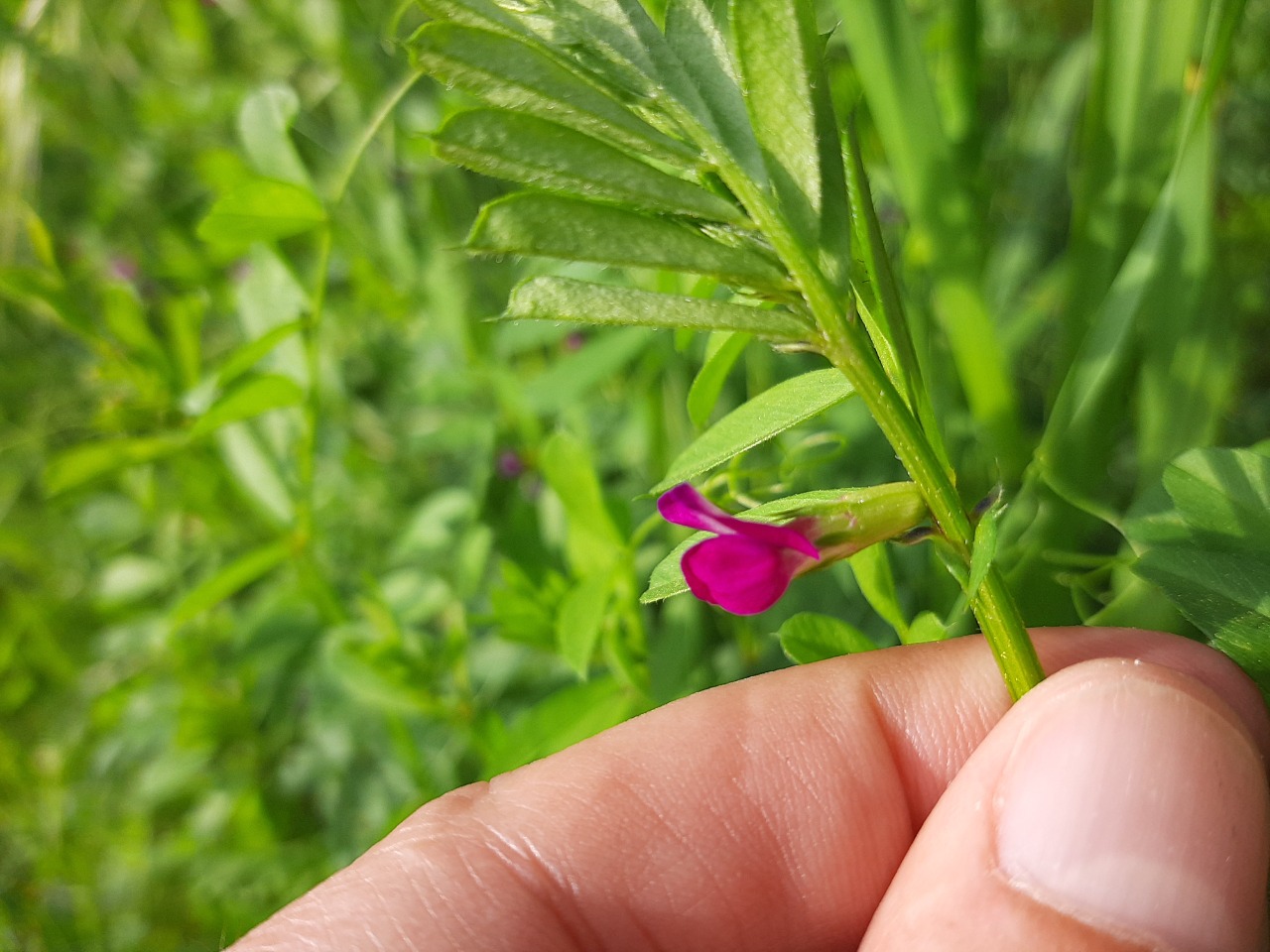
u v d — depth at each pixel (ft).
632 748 0.24
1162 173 0.26
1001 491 0.15
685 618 0.33
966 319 0.27
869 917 0.24
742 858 0.23
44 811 0.47
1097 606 0.26
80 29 0.52
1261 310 0.36
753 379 0.33
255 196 0.26
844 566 0.33
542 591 0.33
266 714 0.45
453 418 0.42
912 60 0.26
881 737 0.24
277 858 0.42
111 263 0.56
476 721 0.34
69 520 0.53
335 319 0.51
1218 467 0.19
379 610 0.34
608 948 0.22
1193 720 0.17
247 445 0.35
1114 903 0.17
